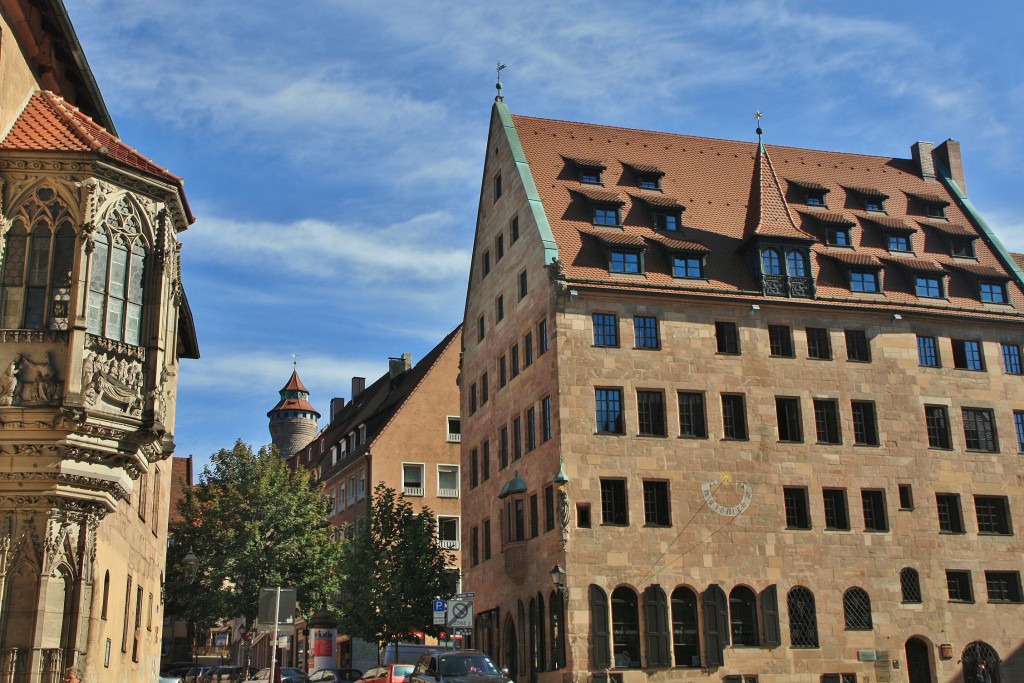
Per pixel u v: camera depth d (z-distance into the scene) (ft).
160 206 80.23
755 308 152.66
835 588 145.48
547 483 144.77
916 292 164.04
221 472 197.88
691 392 147.74
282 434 366.22
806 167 185.06
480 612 172.14
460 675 99.30
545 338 149.69
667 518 142.31
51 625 71.87
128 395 75.20
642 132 181.27
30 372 71.51
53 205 74.69
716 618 139.74
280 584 189.06
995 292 168.66
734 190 175.32
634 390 145.48
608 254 151.53
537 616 147.13
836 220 168.14
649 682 135.03
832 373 154.20
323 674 170.09
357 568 175.63
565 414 141.90
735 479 145.69
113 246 76.54
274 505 193.67
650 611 137.80
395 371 276.62
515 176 166.20
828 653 142.51
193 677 204.33
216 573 187.01
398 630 170.09
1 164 74.38
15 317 72.54
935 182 191.11
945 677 146.41
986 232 180.55
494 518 168.04
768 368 151.64
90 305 73.97
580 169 166.61
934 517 152.56
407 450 236.43
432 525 180.45
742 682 138.10
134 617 108.06
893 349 157.99
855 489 150.20
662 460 143.64
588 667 133.69
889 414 154.92
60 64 89.25
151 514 120.78
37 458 71.97
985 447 159.22
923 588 148.97
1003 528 156.35
